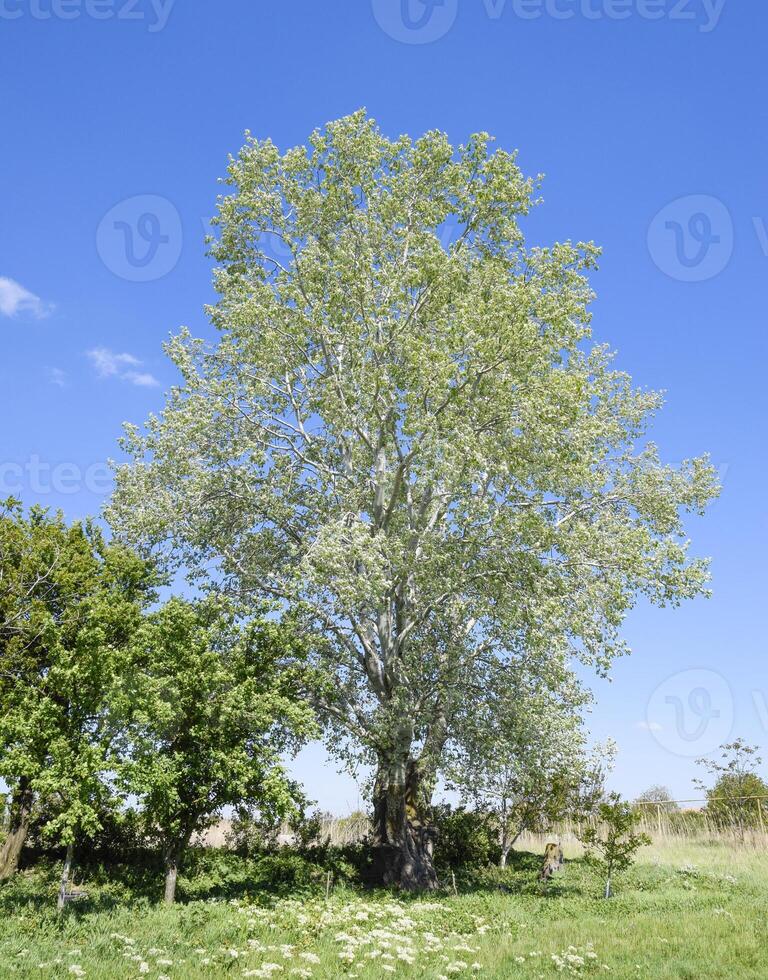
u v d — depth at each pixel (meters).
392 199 24.23
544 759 23.73
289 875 22.94
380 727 21.73
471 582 20.75
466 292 22.36
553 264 22.08
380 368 21.91
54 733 16.20
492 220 24.62
